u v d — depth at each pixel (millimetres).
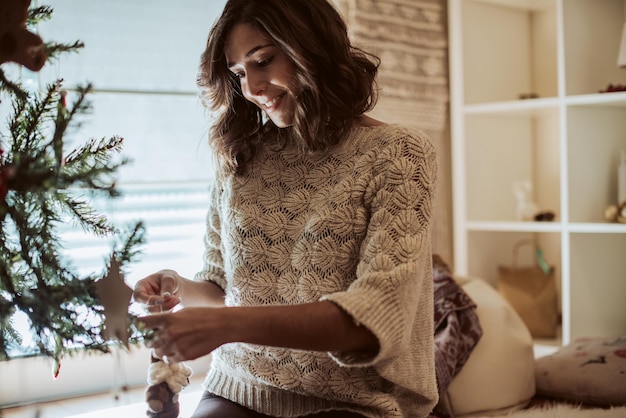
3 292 1238
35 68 1218
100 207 1403
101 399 2566
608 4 3176
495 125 3535
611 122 3191
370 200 1413
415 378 1451
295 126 1471
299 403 1481
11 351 1251
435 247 3416
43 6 1323
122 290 1199
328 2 1476
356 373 1437
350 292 1267
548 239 3717
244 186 1588
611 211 3061
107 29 2748
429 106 3305
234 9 1445
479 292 2805
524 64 3680
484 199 3496
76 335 1220
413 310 1314
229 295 1590
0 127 1450
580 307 3084
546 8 3635
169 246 2924
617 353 2619
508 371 2547
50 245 1212
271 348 1484
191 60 2928
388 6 3129
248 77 1442
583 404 2561
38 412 1323
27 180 1098
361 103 1499
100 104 2760
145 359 2752
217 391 1603
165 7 2857
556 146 3635
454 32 3346
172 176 2930
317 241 1436
